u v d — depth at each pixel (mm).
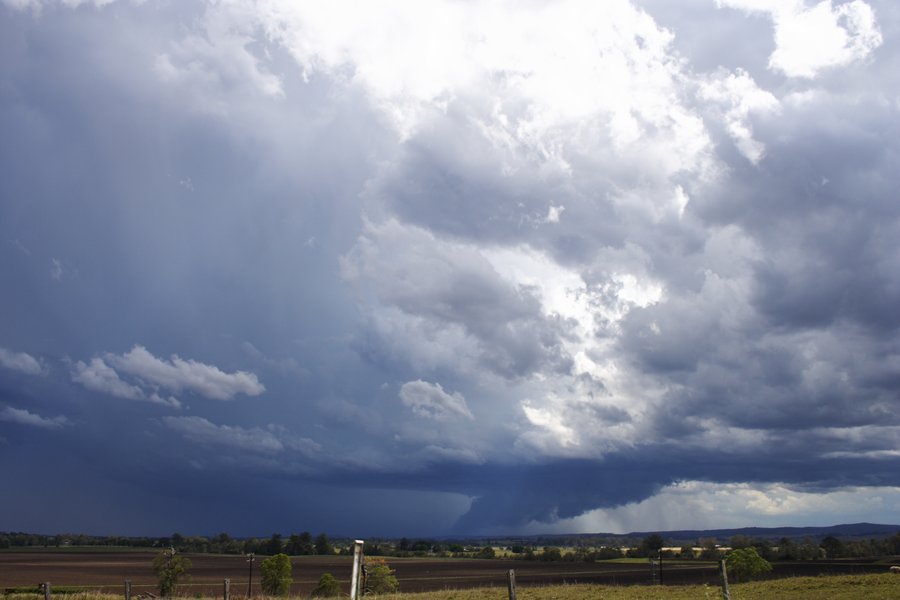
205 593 98125
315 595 82375
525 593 57750
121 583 119875
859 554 158125
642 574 123000
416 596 58188
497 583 110750
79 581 123125
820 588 51219
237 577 139875
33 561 198875
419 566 183750
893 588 47531
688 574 119312
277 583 89250
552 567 165500
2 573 145750
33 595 61094
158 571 94438
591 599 51656
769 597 45875
